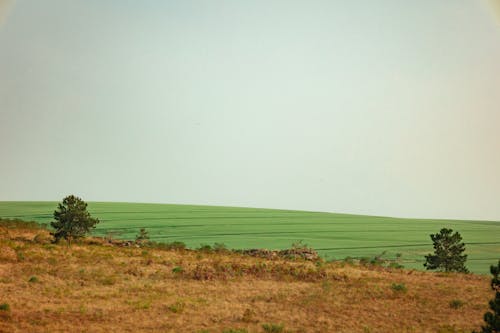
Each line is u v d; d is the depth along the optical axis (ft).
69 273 202.39
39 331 132.77
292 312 158.81
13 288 176.14
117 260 234.17
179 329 138.21
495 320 112.06
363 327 144.36
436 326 146.10
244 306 165.27
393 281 213.46
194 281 203.10
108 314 150.51
